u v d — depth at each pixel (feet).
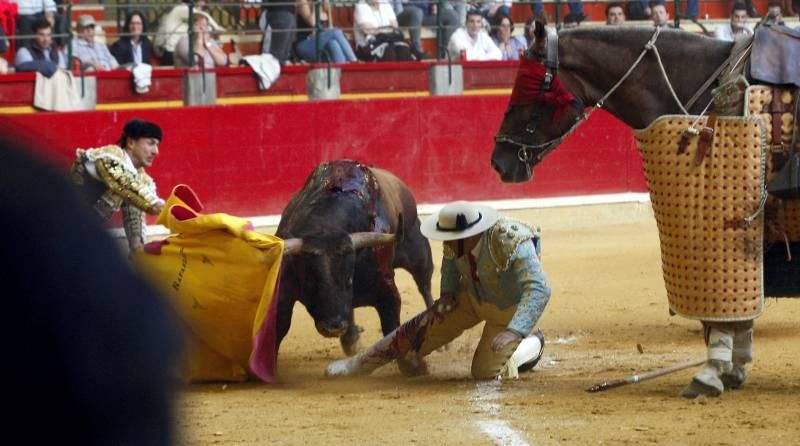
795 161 32.24
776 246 33.58
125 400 3.88
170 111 89.97
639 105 34.01
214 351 39.63
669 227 33.60
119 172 41.22
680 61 33.65
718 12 113.91
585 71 34.47
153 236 87.45
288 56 98.27
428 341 38.58
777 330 49.32
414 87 99.45
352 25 105.50
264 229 91.97
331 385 38.58
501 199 100.83
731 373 34.73
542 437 28.84
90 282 3.88
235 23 103.96
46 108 86.43
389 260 41.34
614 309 58.39
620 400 33.99
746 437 28.35
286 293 39.55
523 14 110.73
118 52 93.56
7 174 3.86
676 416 31.19
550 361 43.21
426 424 31.01
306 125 94.38
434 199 98.73
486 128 100.12
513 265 35.78
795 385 35.81
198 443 28.68
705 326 34.30
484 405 33.78
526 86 34.83
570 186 102.94
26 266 3.81
